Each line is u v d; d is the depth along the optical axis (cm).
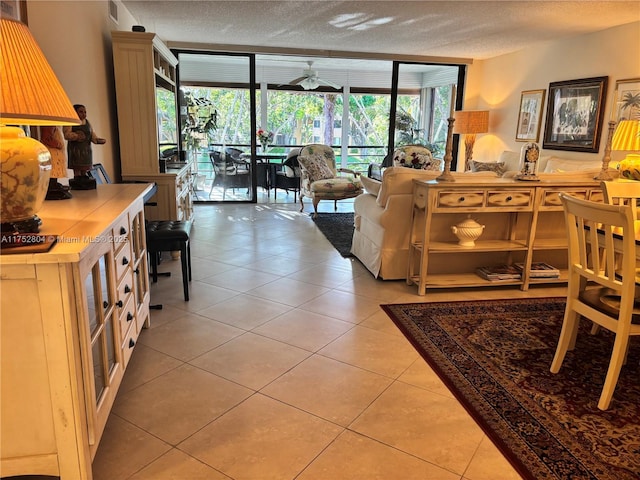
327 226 559
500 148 711
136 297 231
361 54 698
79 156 247
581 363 240
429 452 171
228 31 558
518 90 662
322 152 689
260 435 178
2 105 133
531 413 196
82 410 142
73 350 136
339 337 264
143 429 181
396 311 304
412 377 223
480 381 221
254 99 699
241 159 714
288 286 349
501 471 161
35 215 153
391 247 360
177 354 241
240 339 259
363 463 164
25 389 136
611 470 162
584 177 355
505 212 354
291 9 450
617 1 405
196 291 335
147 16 487
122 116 400
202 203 716
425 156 691
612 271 196
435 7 432
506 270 357
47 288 130
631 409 201
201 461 164
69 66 297
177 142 629
